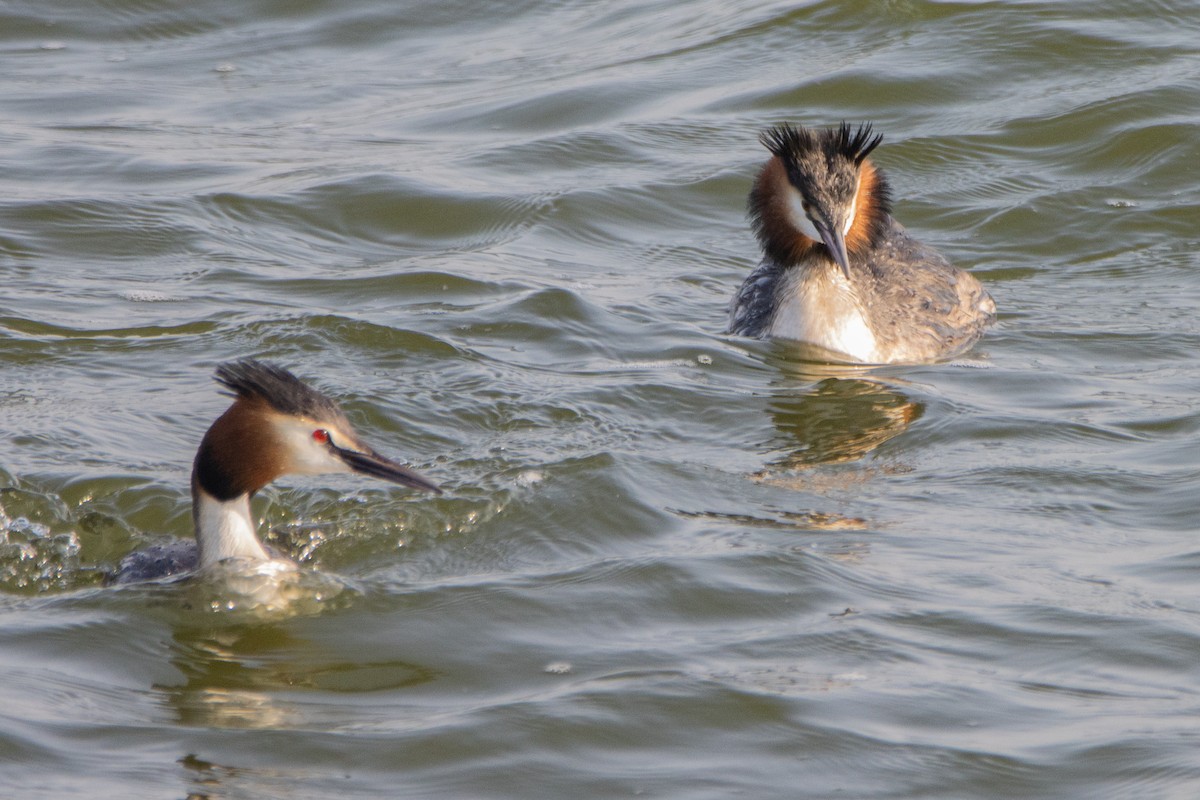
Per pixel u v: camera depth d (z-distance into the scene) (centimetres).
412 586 1127
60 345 1540
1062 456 1328
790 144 1677
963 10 2423
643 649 1027
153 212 1900
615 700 958
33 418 1374
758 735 921
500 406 1425
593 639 1043
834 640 1030
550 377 1509
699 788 868
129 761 888
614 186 2017
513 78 2341
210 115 2233
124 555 1188
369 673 1005
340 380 1464
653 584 1112
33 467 1282
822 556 1151
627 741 916
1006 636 1033
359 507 1235
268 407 1121
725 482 1293
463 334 1609
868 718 938
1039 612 1062
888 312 1656
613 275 1819
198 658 1023
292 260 1816
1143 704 948
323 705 964
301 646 1040
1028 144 2097
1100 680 978
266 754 901
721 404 1461
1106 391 1487
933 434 1391
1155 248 1875
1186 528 1182
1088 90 2195
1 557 1173
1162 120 2105
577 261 1853
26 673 991
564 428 1389
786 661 1006
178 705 960
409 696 975
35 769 873
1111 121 2111
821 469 1323
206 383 1461
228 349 1538
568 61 2391
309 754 901
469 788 869
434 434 1370
